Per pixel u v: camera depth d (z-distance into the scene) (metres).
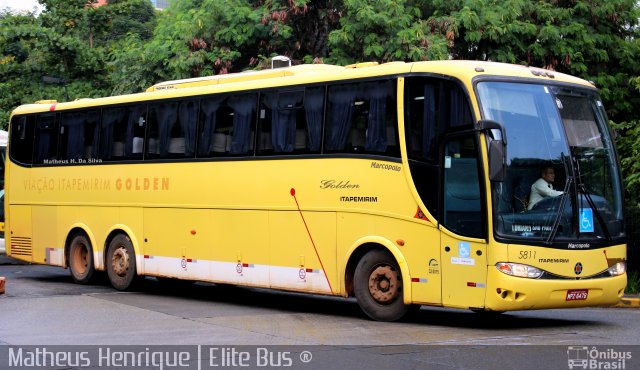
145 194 17.06
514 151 11.84
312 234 13.81
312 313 14.17
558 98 12.50
